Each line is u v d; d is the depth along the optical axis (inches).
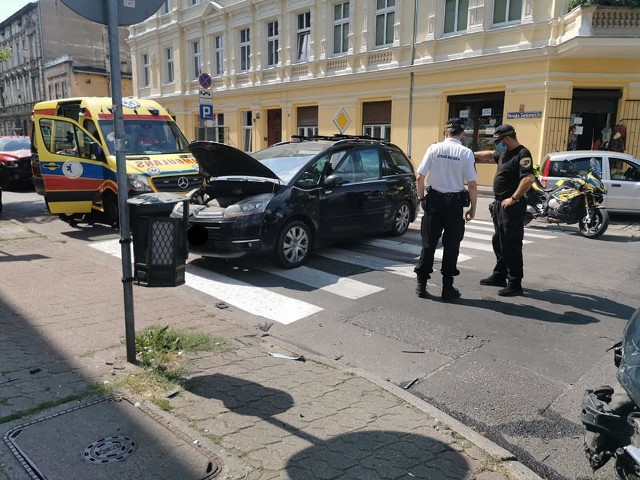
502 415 137.1
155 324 188.9
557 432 129.6
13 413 121.8
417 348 179.3
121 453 108.4
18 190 691.4
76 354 157.2
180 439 114.7
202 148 266.1
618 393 104.2
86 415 122.3
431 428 125.2
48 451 108.0
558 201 396.8
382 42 748.6
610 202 459.2
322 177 296.8
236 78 998.4
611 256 321.7
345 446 115.9
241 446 114.0
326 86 821.9
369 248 333.1
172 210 148.7
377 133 777.6
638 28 512.1
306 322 203.9
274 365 159.3
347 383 148.6
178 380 143.9
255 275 268.7
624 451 91.8
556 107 577.0
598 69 564.7
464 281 259.3
